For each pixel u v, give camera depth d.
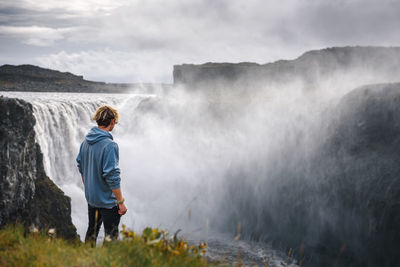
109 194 3.03
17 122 8.00
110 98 27.41
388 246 11.95
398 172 12.51
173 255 2.41
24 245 2.49
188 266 2.33
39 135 15.35
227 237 16.83
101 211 3.08
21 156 8.11
